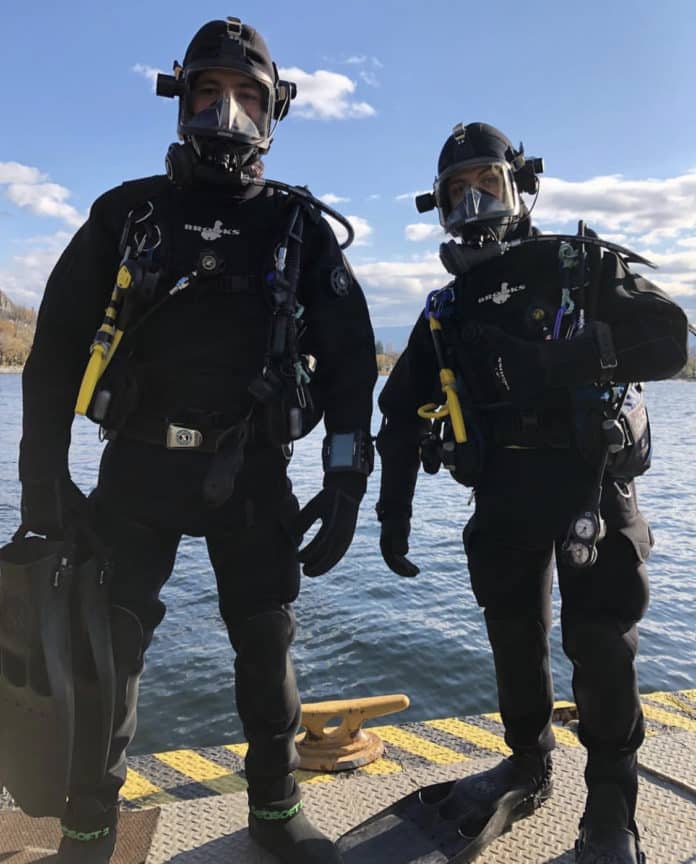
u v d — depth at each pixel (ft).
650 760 7.16
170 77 5.62
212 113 5.30
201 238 5.46
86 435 101.71
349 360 5.71
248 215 5.59
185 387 5.41
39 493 5.16
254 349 5.51
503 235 6.17
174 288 5.31
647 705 8.77
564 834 6.22
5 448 74.59
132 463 5.48
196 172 5.45
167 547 5.66
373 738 7.84
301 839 5.74
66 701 4.80
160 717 16.90
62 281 5.50
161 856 5.88
